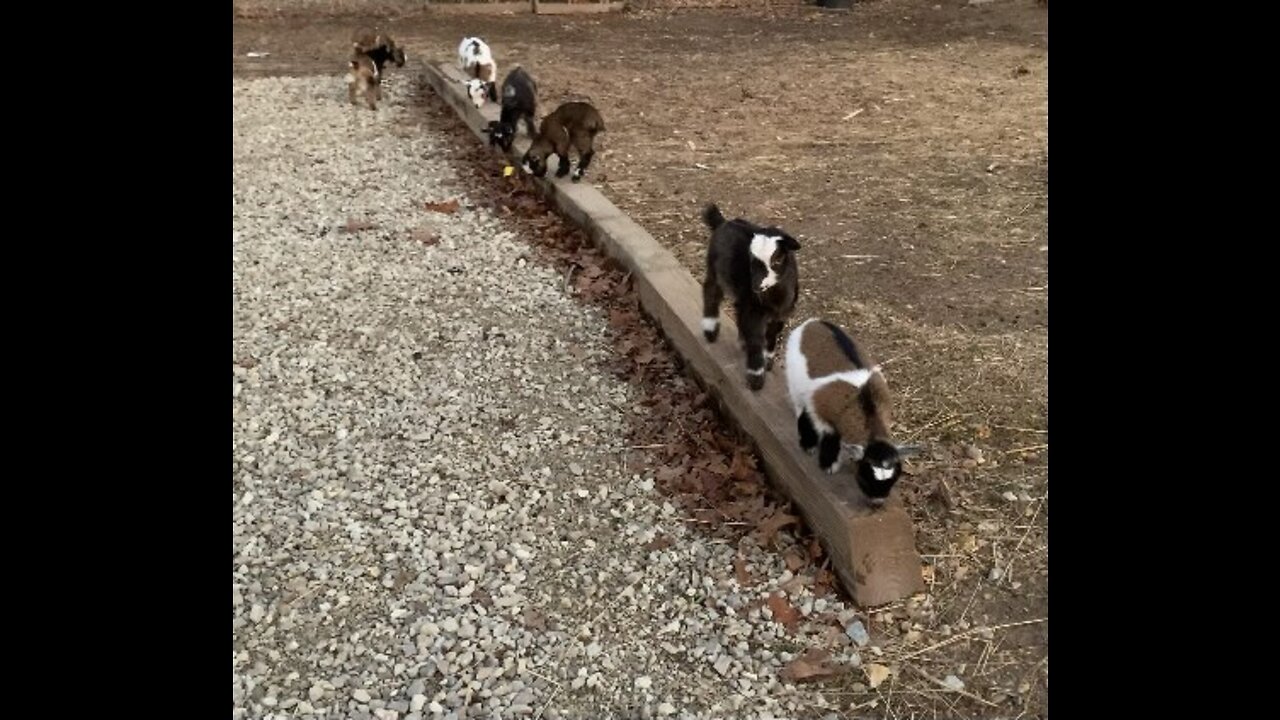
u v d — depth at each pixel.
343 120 4.95
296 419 2.55
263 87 5.59
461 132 4.73
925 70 5.54
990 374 2.50
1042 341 2.63
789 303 2.28
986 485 2.17
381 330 2.94
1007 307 2.80
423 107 5.21
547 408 2.58
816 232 3.32
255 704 1.81
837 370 1.95
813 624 1.92
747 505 2.18
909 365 2.55
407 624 1.97
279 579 2.07
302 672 1.88
